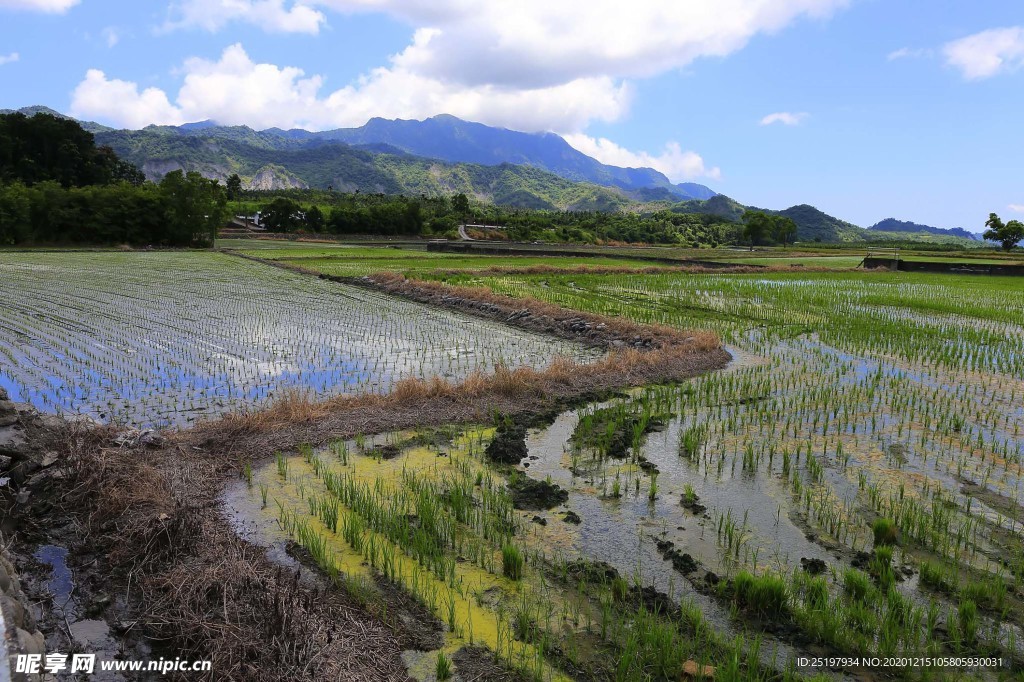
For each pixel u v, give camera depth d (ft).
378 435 28.99
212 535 19.22
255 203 319.88
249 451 25.99
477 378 36.17
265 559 17.83
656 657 14.32
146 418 30.30
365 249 185.37
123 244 178.50
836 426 31.48
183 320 58.65
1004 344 54.24
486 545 19.43
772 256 212.64
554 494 23.13
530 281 100.58
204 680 13.03
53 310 62.08
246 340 50.06
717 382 40.04
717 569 18.34
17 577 15.83
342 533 19.84
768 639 15.29
